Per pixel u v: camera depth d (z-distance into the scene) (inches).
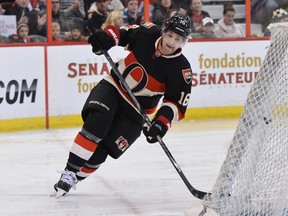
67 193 337.1
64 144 488.1
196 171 392.2
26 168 403.2
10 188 350.0
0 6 561.3
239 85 626.5
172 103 302.2
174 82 299.9
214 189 259.9
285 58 249.6
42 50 557.9
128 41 310.8
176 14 291.1
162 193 337.7
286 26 245.0
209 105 615.5
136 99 299.9
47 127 564.1
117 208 308.3
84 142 303.6
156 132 293.6
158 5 622.2
